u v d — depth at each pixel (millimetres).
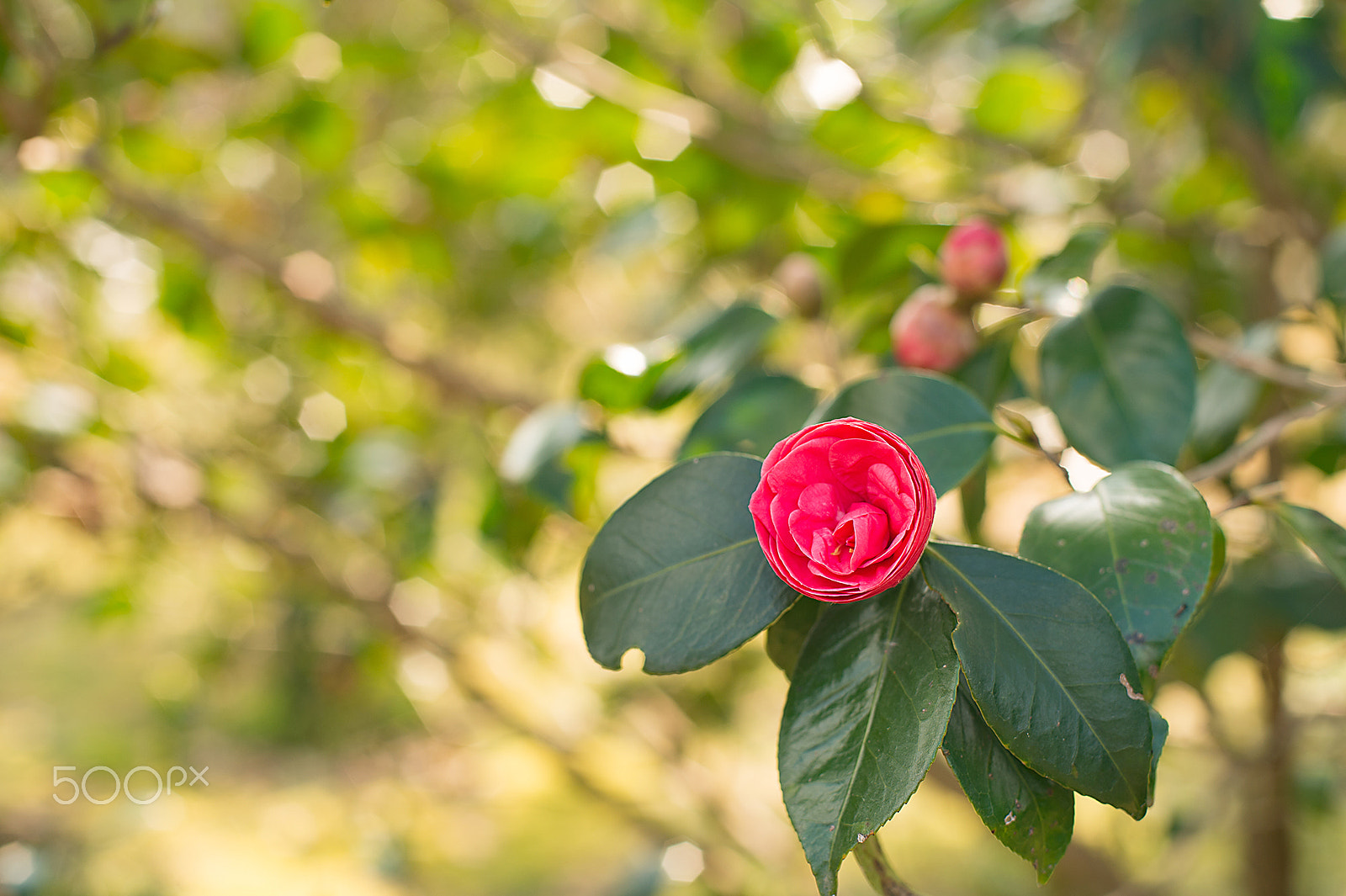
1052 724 688
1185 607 709
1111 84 1243
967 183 1374
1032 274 858
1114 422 806
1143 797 684
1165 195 1343
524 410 1471
